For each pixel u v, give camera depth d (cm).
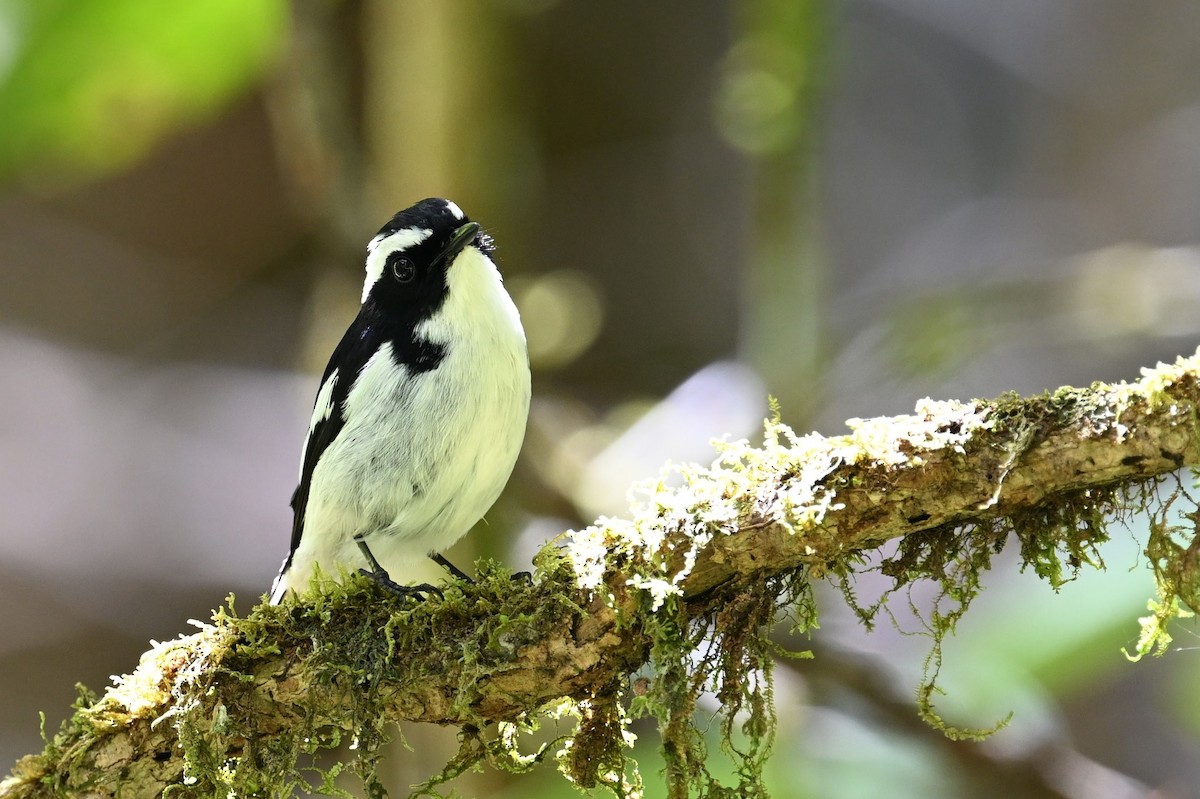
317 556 781
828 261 1939
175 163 1922
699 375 1178
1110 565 847
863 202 1973
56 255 1916
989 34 1995
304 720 581
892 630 1173
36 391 1816
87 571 1716
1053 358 1612
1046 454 490
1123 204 1908
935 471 504
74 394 1834
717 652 551
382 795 568
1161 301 1184
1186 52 1877
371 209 1120
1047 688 883
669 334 1977
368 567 789
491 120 1103
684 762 530
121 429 1811
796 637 955
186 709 575
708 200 2008
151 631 1728
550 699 568
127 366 1909
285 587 821
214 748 575
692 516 539
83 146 1059
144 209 1934
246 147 1927
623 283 1991
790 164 1052
